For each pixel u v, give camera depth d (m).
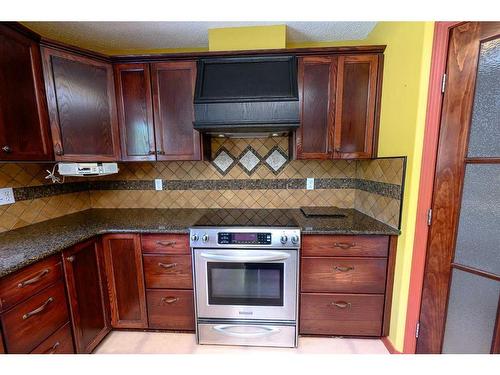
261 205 2.18
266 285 1.62
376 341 1.70
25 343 1.13
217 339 1.69
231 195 2.19
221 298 1.65
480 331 1.24
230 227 1.58
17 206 1.62
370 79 1.68
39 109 1.48
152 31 1.80
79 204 2.13
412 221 1.43
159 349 1.67
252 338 1.67
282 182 2.15
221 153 2.15
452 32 1.21
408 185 1.43
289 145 2.04
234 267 1.61
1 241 1.37
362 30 1.84
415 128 1.36
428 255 1.38
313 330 1.71
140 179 2.21
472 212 1.22
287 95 1.55
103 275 1.68
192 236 1.58
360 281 1.62
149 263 1.69
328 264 1.62
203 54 1.68
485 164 1.16
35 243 1.33
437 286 1.37
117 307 1.75
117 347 1.68
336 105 1.71
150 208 2.23
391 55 1.57
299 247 1.55
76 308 1.44
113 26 1.72
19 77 1.35
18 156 1.35
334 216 1.87
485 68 1.13
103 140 1.76
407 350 1.52
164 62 1.72
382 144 1.69
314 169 2.12
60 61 1.55
